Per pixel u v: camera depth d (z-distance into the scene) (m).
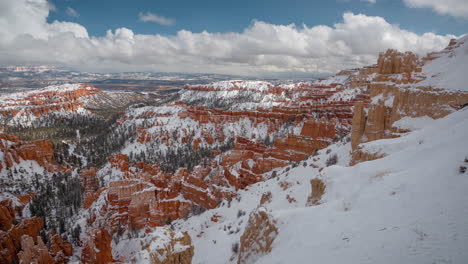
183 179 91.38
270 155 103.38
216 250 41.00
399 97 50.34
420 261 9.91
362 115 57.84
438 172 17.75
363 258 11.55
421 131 34.03
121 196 82.88
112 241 73.69
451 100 43.44
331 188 26.98
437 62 83.62
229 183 86.56
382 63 78.12
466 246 9.83
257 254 21.16
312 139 99.69
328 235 15.77
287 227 20.11
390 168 24.77
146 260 21.20
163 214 77.44
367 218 15.95
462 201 13.12
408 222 13.34
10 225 80.88
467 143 20.34
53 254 65.06
